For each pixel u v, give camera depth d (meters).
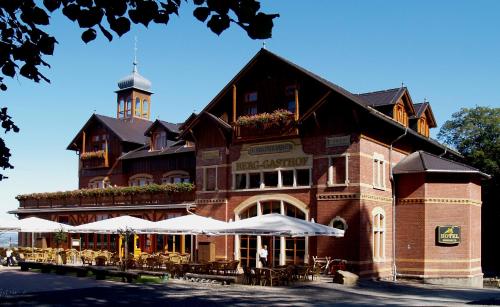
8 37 6.21
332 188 27.52
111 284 22.83
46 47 6.13
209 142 32.94
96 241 39.81
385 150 29.41
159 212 35.72
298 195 28.70
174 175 40.00
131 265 28.92
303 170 28.98
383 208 28.67
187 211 33.34
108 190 38.91
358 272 26.11
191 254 32.72
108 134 44.88
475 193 29.98
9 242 45.88
